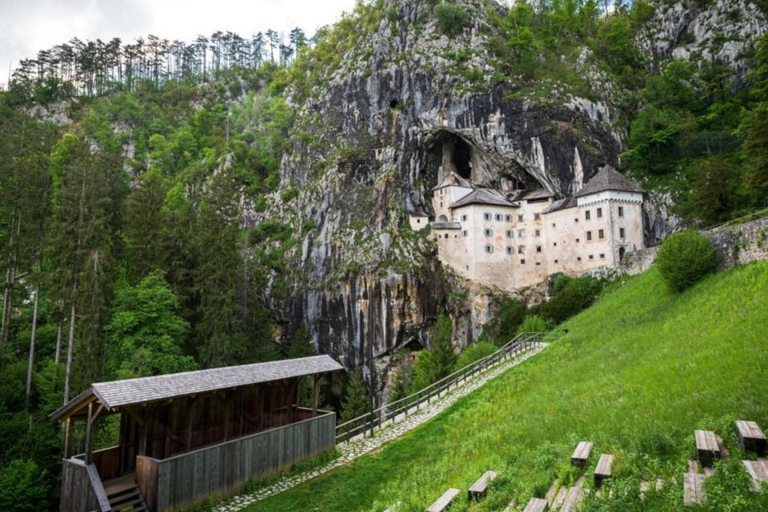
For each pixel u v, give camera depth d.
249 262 73.50
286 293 74.50
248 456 17.69
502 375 27.03
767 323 16.80
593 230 64.12
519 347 34.50
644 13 96.75
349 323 69.81
